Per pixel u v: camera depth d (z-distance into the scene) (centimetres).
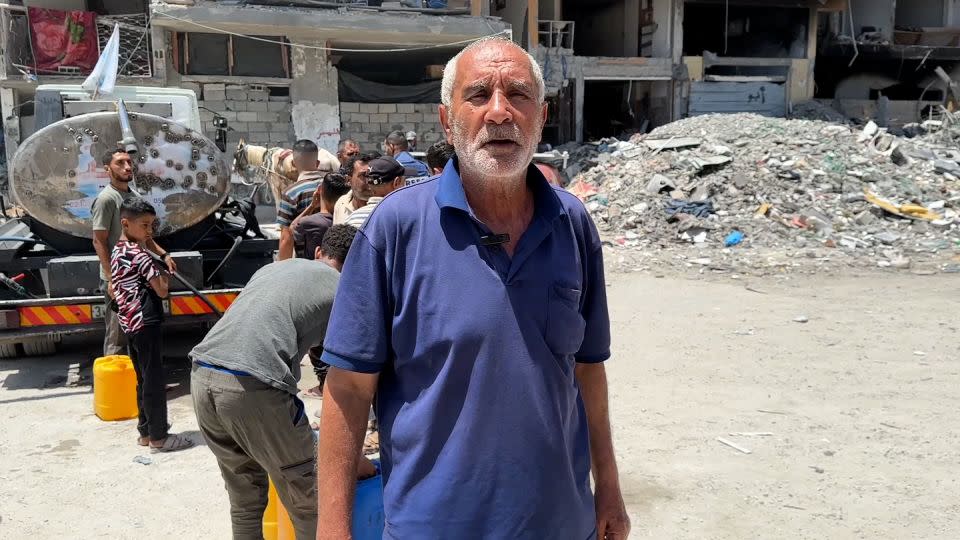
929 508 412
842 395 594
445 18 1844
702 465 472
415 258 179
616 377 652
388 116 1953
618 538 213
